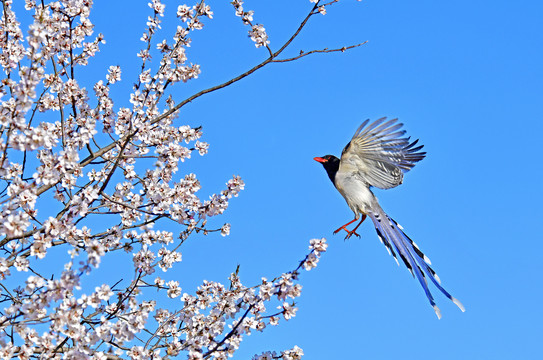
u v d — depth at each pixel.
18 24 9.84
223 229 11.06
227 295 10.41
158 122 11.52
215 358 9.68
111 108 10.91
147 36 11.44
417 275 11.96
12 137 7.82
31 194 7.93
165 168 10.76
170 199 10.65
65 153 8.36
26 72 7.86
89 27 10.39
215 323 10.08
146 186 10.68
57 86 9.96
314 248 8.75
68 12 10.04
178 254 10.84
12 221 7.50
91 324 8.53
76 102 10.51
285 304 9.16
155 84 11.37
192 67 11.42
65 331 7.80
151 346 10.30
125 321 8.66
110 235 9.78
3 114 8.27
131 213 10.46
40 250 7.88
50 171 8.12
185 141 11.13
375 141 12.20
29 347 8.07
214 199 10.92
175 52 11.39
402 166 12.34
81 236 8.38
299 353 9.70
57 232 7.95
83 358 8.01
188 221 10.95
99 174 10.54
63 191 9.75
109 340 8.41
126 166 10.90
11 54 9.72
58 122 10.27
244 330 9.78
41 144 7.96
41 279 7.51
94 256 7.48
